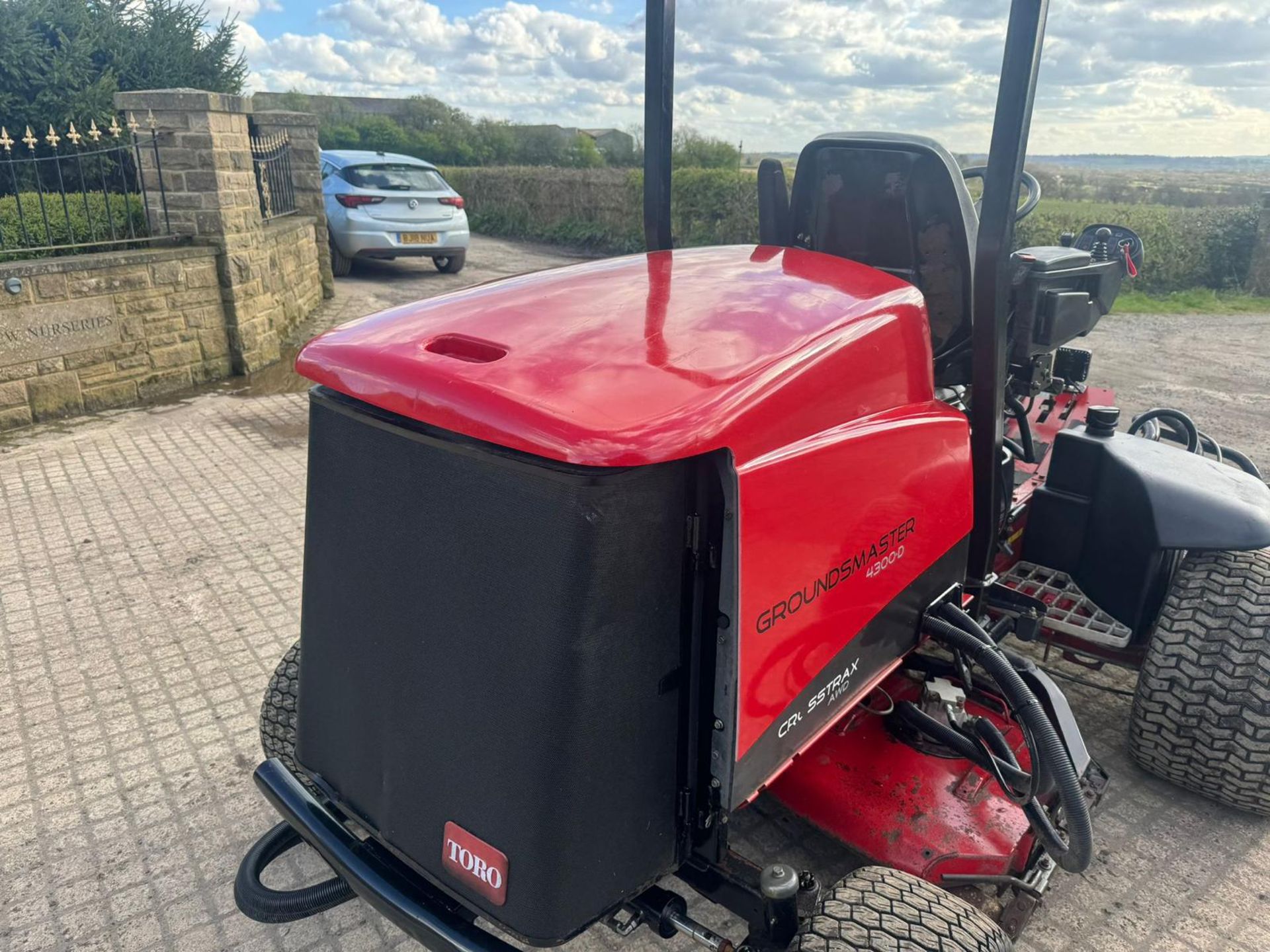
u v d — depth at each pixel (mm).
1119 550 2951
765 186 2912
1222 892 2637
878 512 1973
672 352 1677
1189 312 13477
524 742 1570
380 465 1750
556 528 1479
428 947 1766
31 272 6406
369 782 1920
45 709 3406
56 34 10359
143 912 2531
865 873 1804
